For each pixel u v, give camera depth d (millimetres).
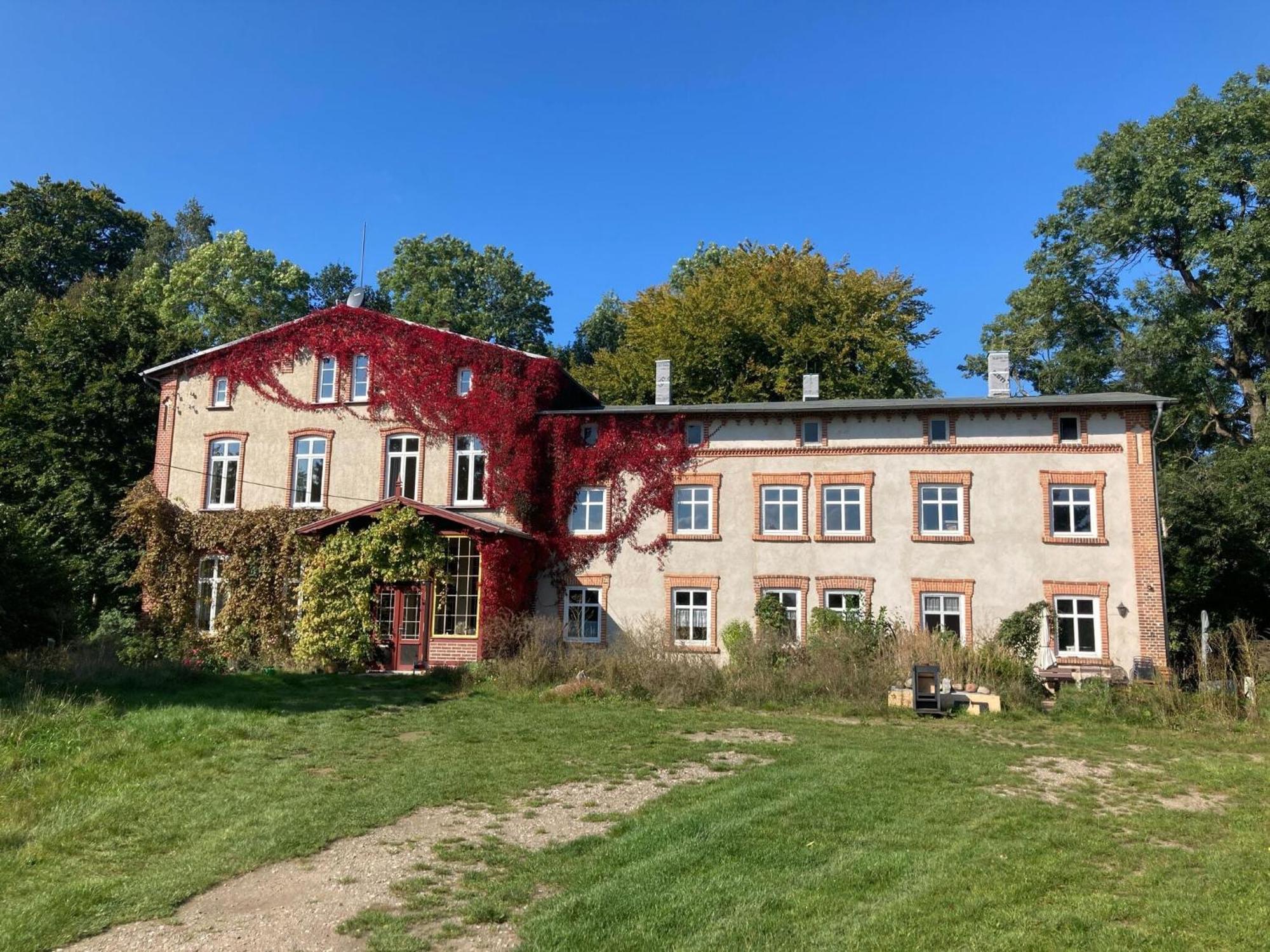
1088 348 40562
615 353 54156
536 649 22016
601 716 17203
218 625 28375
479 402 28531
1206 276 36656
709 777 12227
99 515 32781
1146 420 24719
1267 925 6988
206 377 31344
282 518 28703
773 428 27047
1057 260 39656
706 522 27109
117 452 34344
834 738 15188
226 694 18734
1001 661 19844
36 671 18062
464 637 25172
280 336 30734
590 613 27344
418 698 19453
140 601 31297
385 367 29594
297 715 16609
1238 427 39031
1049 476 24984
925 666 18250
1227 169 34812
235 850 8781
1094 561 24328
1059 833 9469
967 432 25750
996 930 6824
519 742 14500
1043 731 16391
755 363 43781
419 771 12227
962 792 11320
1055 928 6883
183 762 12422
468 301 60094
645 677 20016
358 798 10742
